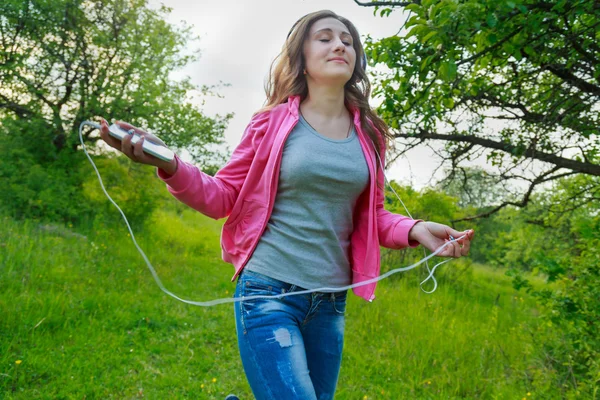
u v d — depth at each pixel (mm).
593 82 3867
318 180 1770
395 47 3168
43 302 4867
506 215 7266
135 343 4559
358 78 2078
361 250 1930
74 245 7562
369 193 1883
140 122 10172
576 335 3852
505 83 4113
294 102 1876
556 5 2791
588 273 3770
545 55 3572
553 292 3969
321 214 1794
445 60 2758
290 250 1778
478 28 2545
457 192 5270
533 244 7242
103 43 9492
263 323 1697
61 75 9680
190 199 1700
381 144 2059
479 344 5164
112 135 1524
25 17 9023
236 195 1847
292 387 1601
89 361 4039
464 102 4363
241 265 1848
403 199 8789
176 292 6621
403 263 9641
